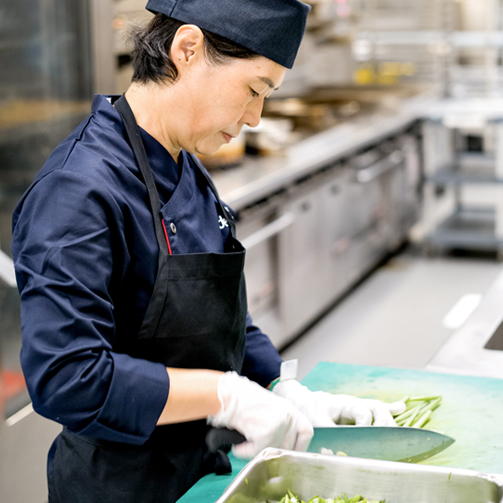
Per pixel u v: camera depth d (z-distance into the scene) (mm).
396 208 4891
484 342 1652
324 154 3689
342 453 1192
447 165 5262
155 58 1101
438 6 5336
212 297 1157
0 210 2225
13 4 2145
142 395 973
